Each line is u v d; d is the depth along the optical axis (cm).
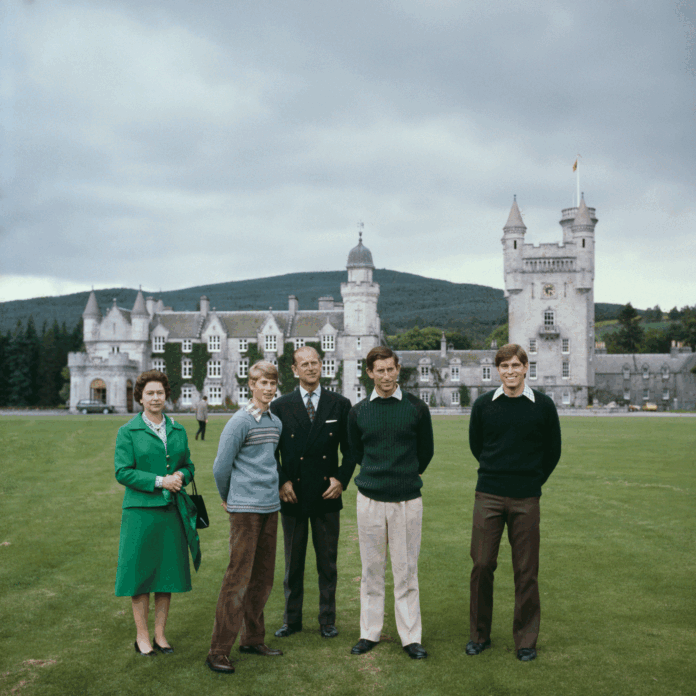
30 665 647
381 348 708
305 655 675
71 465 2045
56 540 1131
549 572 941
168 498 684
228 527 1273
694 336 12888
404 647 682
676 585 880
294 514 743
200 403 3027
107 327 8669
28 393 10500
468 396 9025
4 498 1502
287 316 8888
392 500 689
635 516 1303
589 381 9112
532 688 587
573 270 8612
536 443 693
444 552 1057
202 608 823
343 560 1033
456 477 1833
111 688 596
